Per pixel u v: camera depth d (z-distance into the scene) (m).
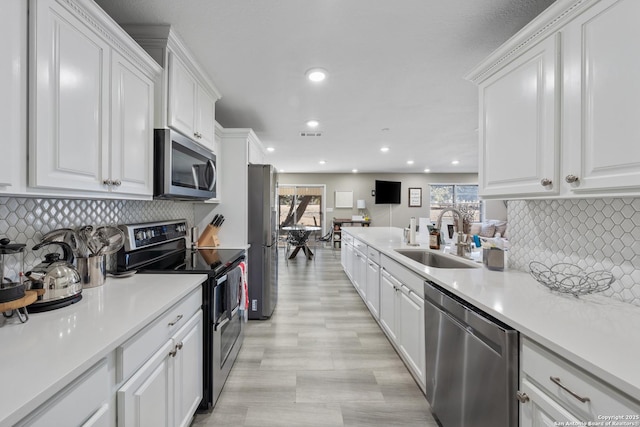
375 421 1.62
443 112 3.03
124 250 1.66
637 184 0.88
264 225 3.04
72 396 0.74
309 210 8.66
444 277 1.59
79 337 0.87
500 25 1.59
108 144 1.23
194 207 2.88
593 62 1.00
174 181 1.67
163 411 1.20
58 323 0.97
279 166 7.22
